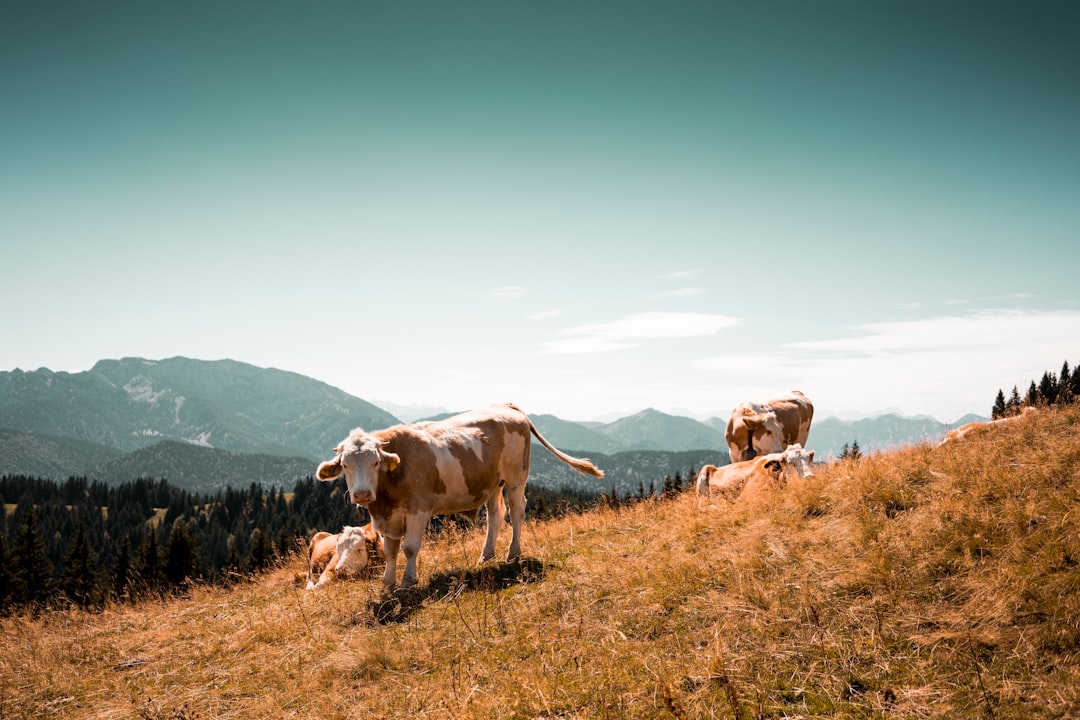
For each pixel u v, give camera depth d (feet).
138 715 26.61
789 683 21.22
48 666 33.22
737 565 28.84
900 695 19.89
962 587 24.00
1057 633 20.71
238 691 27.71
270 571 54.34
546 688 22.48
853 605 24.39
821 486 36.55
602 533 43.91
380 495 35.53
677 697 20.66
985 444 37.88
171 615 41.93
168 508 615.57
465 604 32.09
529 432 42.88
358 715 23.49
